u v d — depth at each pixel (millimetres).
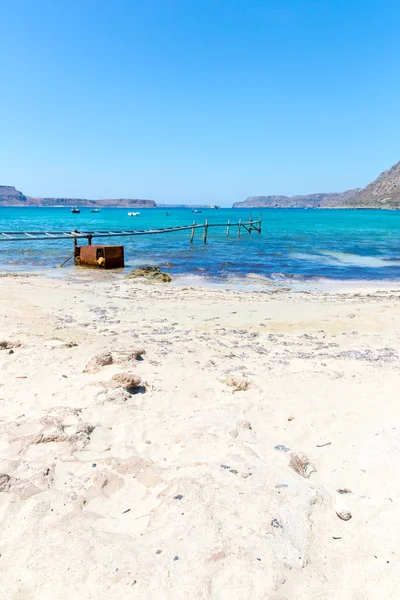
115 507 3473
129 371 6309
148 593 2652
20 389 5570
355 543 3168
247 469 3941
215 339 8328
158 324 9406
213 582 2738
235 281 16297
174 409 5273
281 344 8125
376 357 7340
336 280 16891
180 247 27547
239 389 5871
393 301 12258
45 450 4195
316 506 3564
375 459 4227
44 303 11203
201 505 3412
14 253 23547
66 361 6586
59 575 2783
